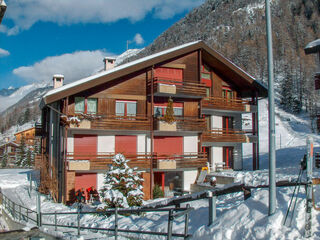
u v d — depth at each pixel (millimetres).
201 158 25531
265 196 8148
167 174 26000
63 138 23172
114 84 24188
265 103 91125
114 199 14727
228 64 27797
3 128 189125
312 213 7262
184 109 26406
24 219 17359
